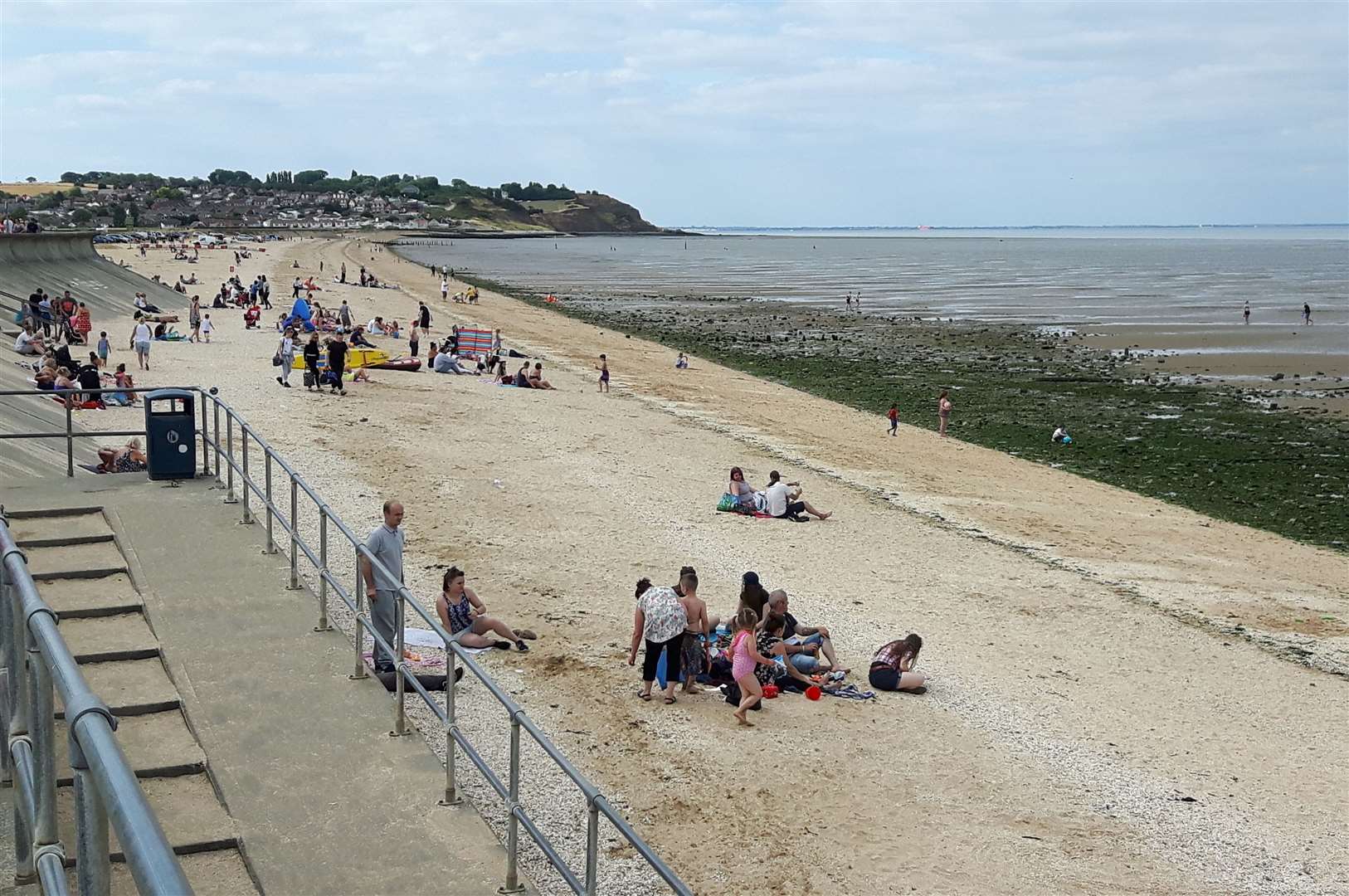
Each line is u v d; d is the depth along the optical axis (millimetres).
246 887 6895
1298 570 22781
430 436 28812
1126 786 12312
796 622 16125
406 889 6977
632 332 69750
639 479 26188
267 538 11867
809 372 52531
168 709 8672
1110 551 23156
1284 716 14727
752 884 9734
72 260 56031
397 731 8633
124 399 27688
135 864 2445
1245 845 11172
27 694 5059
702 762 12008
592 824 6852
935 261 199500
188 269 103000
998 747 13023
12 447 16406
